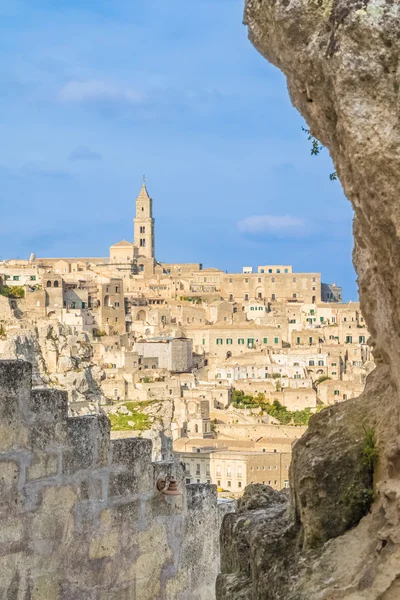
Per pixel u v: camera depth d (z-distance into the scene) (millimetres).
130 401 169625
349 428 8094
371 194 6941
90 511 12750
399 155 6680
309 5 7242
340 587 6961
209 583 14211
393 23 6762
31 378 12109
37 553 12180
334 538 7523
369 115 6820
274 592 7406
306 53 7254
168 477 13695
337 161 7523
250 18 8117
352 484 7691
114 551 13047
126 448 13273
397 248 6859
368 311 8359
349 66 6875
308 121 7941
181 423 184000
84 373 170125
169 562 13734
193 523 14078
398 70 6746
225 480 145000
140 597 13344
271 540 7938
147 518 13469
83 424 12719
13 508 11914
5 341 170875
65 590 12445
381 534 7051
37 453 12180
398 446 7359
